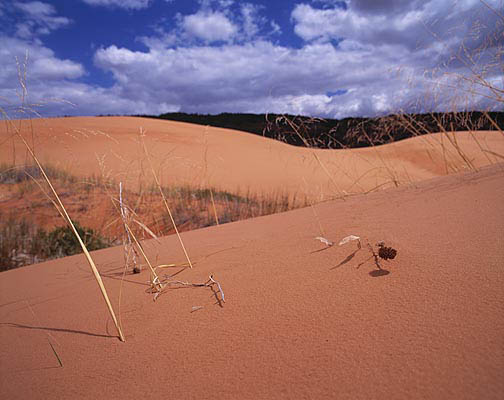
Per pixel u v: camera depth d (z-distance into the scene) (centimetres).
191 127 2888
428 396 64
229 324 111
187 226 704
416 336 82
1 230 619
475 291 97
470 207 184
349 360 79
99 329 129
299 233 206
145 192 831
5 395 95
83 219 710
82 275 222
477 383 64
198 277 164
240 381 81
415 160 1752
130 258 221
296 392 73
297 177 1488
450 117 308
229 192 1114
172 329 116
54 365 108
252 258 177
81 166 1173
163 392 84
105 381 94
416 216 190
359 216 220
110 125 2442
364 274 126
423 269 119
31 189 864
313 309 108
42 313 159
